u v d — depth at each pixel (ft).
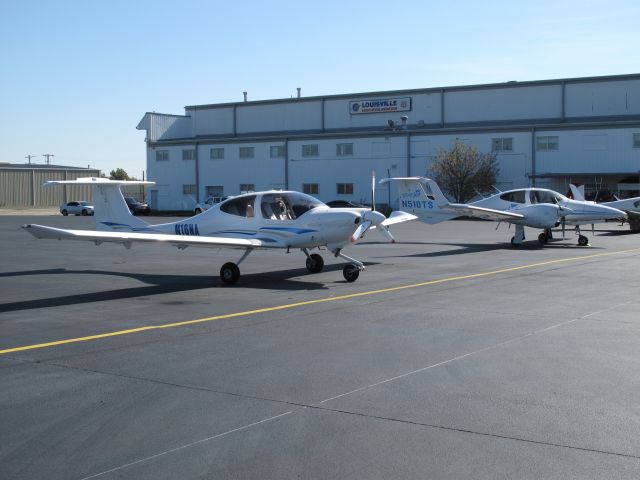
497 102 172.86
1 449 15.06
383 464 14.06
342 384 19.84
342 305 34.32
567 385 19.52
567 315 30.91
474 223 129.29
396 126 184.03
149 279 46.26
